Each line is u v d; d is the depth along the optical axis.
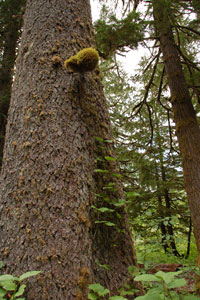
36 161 1.52
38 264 1.27
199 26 5.86
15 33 5.47
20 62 1.94
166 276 0.86
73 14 2.09
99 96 1.99
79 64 1.64
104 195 1.56
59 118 1.65
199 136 5.21
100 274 1.38
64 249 1.31
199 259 4.29
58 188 1.45
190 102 5.61
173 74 5.91
